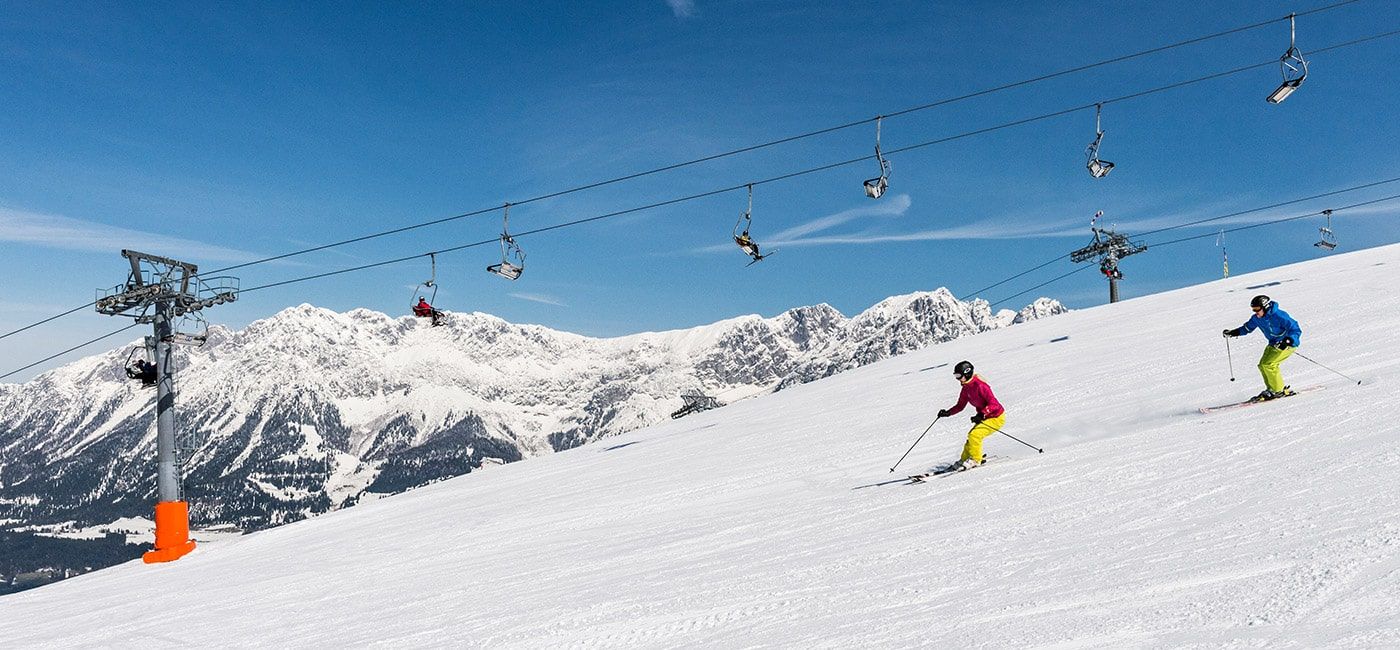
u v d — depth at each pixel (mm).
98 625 12047
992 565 6633
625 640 6672
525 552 12875
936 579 6543
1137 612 4730
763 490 14734
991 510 8961
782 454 18781
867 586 6777
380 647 7949
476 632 7832
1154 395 16328
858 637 5434
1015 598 5527
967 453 12367
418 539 16453
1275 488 7223
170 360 24797
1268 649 3832
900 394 26016
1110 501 8164
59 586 19328
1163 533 6512
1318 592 4391
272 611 11023
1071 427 14727
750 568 8477
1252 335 21438
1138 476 9086
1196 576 5148
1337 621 3961
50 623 13094
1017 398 19719
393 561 14250
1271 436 9727
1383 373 13039
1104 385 19047
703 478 17578
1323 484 6949
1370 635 3701
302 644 8727
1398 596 4070
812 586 7180
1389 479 6559
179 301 25516
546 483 22719
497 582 10586
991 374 25812
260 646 9008
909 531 8750
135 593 15266
